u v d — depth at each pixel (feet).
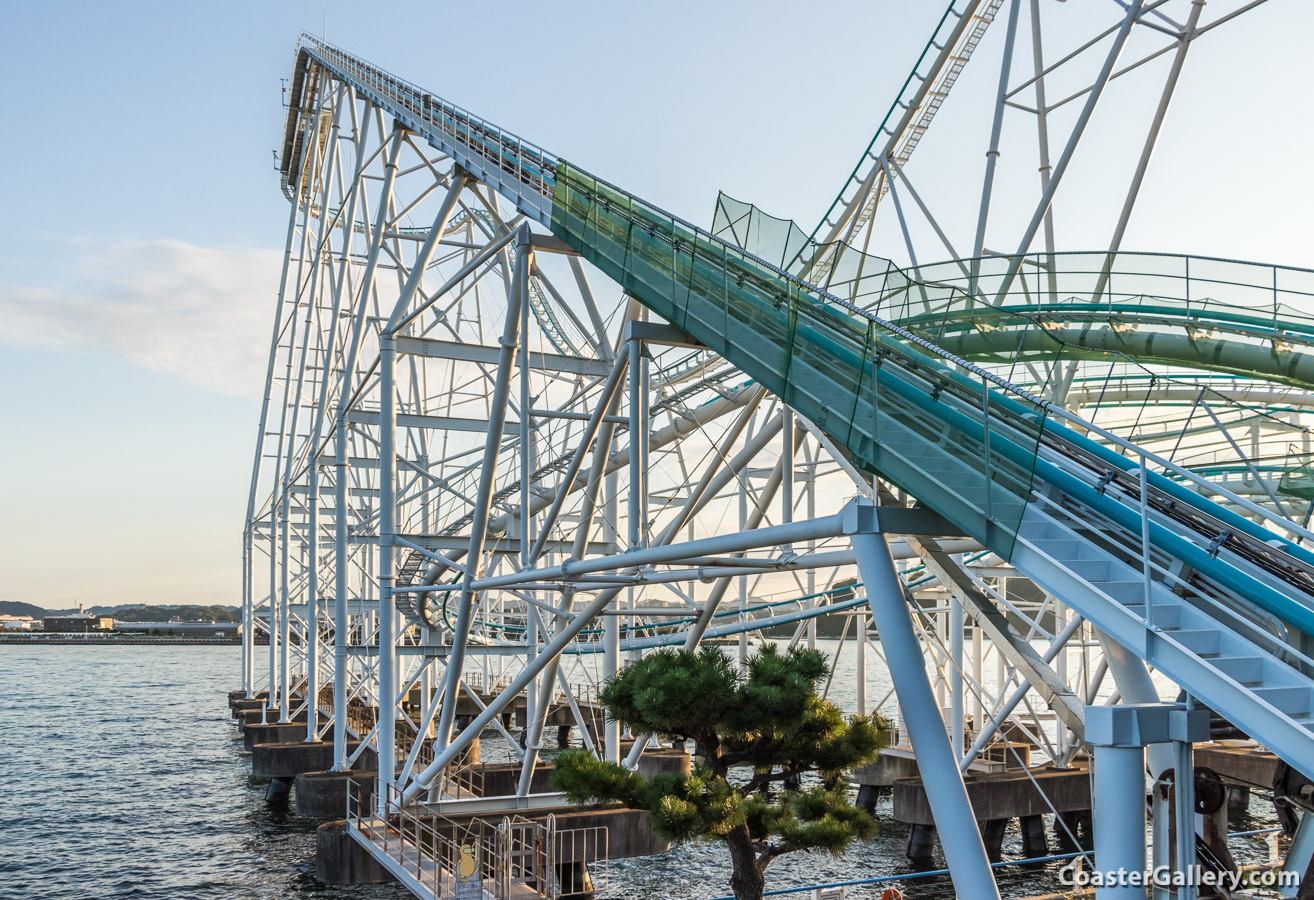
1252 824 134.72
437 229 100.22
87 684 435.53
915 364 44.27
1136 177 79.00
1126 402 85.56
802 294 50.26
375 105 125.80
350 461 157.07
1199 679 32.19
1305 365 63.16
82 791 173.88
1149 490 43.60
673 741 61.52
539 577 73.97
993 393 46.62
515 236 81.25
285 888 111.24
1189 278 69.26
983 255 85.40
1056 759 126.52
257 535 283.79
